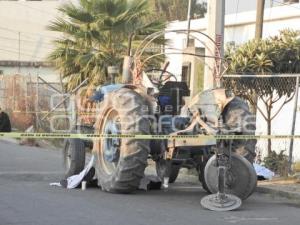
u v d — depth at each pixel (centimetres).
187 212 797
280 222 749
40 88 2338
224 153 856
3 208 805
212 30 1267
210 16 1274
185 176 1179
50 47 3759
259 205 882
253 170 872
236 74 1298
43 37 3866
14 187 1009
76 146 1081
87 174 1016
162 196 934
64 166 1132
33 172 1223
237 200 834
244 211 821
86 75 1861
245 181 870
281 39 1371
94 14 1870
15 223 709
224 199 831
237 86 1313
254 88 1318
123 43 1866
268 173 1083
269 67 1325
